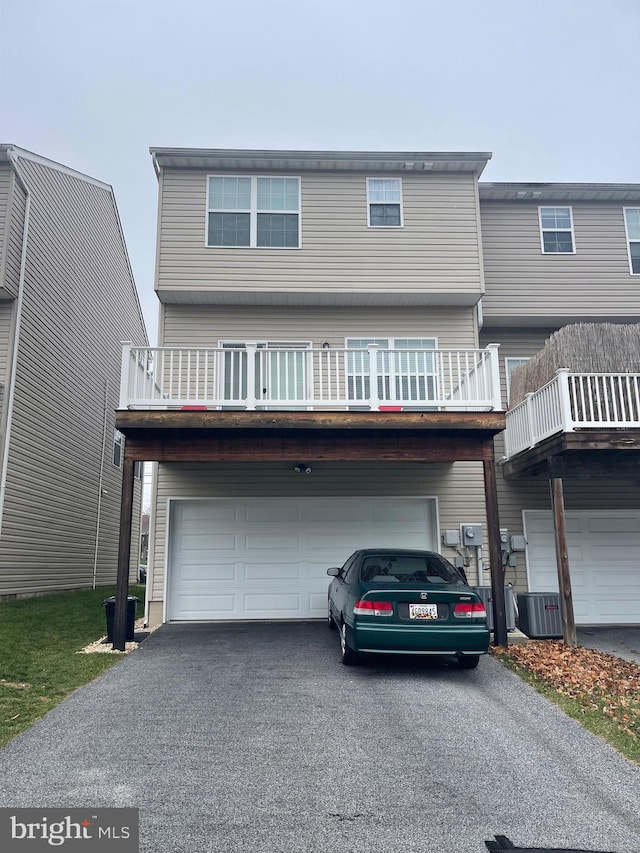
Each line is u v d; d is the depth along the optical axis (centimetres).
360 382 1119
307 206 1141
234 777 388
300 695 575
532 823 337
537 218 1254
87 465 1622
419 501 1098
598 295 1221
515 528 1106
